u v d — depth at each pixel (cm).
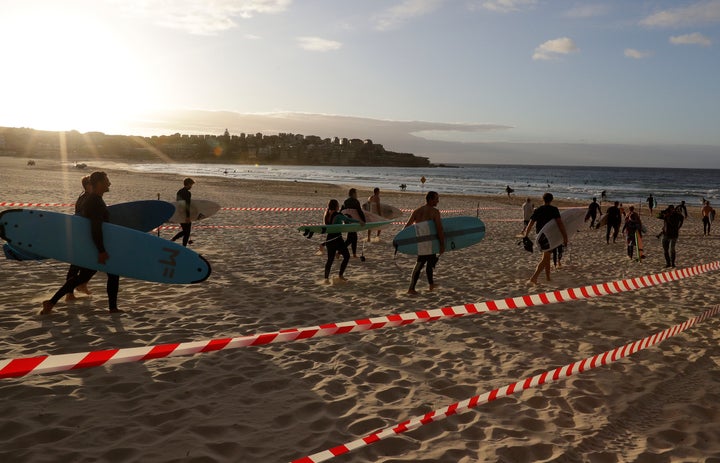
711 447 322
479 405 370
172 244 541
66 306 579
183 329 515
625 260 1150
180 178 5531
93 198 521
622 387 411
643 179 12056
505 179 10525
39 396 353
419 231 716
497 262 1038
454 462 293
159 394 366
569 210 991
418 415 354
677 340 538
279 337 298
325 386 396
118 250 529
